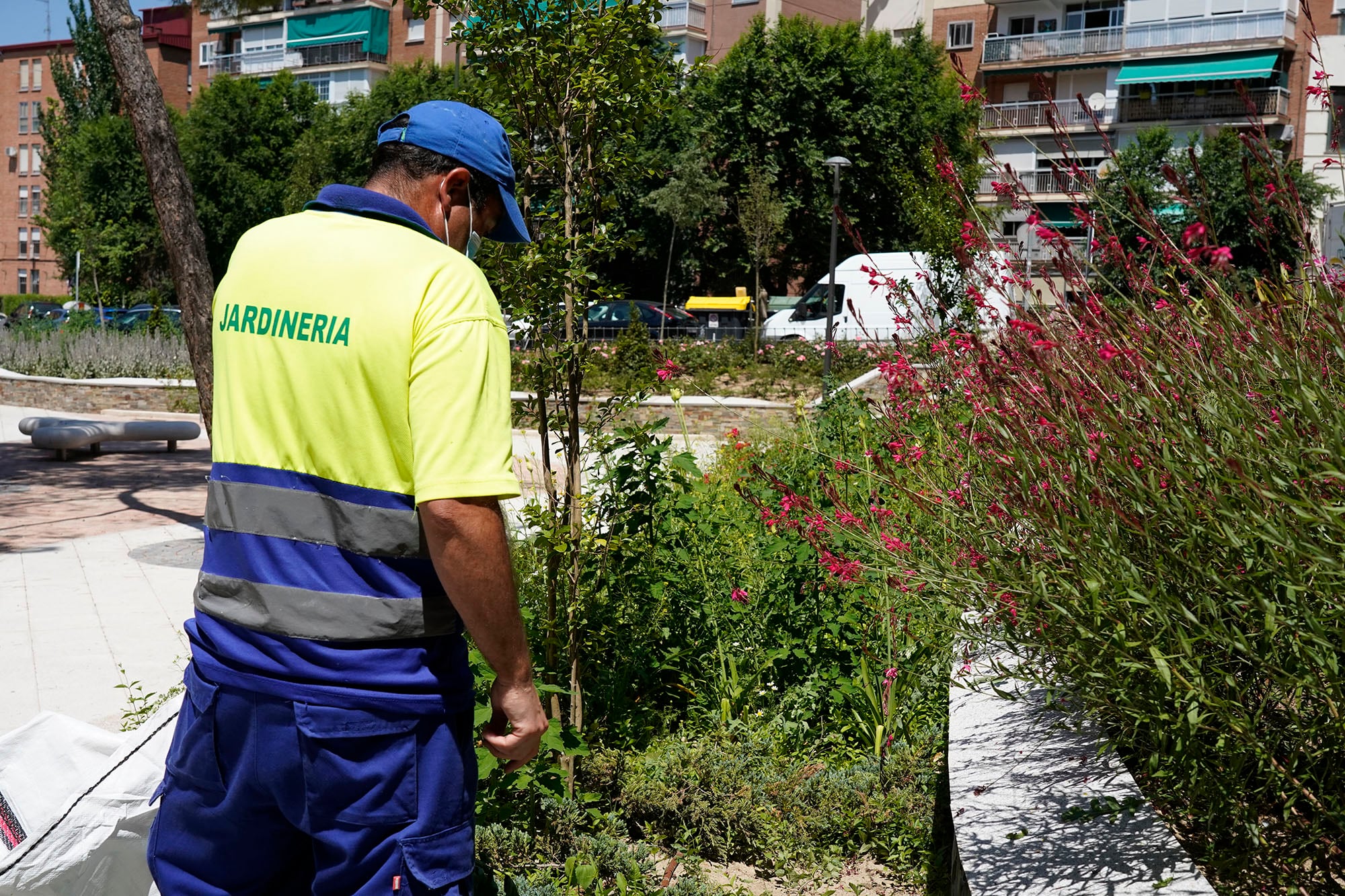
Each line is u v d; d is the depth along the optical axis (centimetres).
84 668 595
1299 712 239
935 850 366
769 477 427
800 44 3653
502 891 304
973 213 348
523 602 426
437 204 213
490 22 368
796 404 750
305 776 185
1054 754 302
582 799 374
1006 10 4881
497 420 187
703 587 483
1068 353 284
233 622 191
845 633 469
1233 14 4275
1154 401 254
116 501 1191
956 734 327
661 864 367
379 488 188
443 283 190
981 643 322
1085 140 4600
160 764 266
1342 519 205
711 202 3612
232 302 200
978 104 341
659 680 471
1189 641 228
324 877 191
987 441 303
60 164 5625
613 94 367
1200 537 243
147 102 838
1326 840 255
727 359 2261
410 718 188
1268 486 217
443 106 217
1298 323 253
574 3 370
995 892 232
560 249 362
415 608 189
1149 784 296
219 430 200
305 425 189
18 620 697
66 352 2462
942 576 303
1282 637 233
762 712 452
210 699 191
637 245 385
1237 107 4222
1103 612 237
